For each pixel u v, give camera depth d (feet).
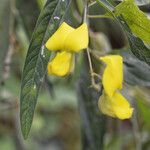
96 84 1.09
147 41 1.02
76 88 1.48
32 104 1.01
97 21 1.52
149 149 1.81
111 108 0.98
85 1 1.07
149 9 1.20
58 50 0.97
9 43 1.61
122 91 1.43
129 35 0.99
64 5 1.03
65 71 0.96
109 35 1.55
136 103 1.66
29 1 1.56
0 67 1.61
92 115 1.50
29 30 1.58
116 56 0.97
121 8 1.00
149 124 1.74
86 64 1.39
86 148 1.54
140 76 1.37
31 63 1.01
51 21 1.02
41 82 1.01
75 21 1.18
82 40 0.95
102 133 1.52
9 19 1.60
